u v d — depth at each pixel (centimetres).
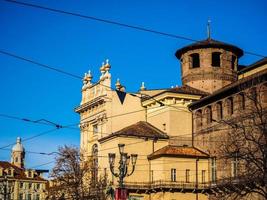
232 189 4512
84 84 7638
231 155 4197
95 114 7231
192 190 5931
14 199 12131
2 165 12494
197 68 6812
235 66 6925
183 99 6475
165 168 5938
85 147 7350
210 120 6091
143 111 6881
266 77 5156
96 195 5972
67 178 6425
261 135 3906
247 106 5288
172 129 6362
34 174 12756
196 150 6141
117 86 7056
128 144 6216
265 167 3656
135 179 6081
